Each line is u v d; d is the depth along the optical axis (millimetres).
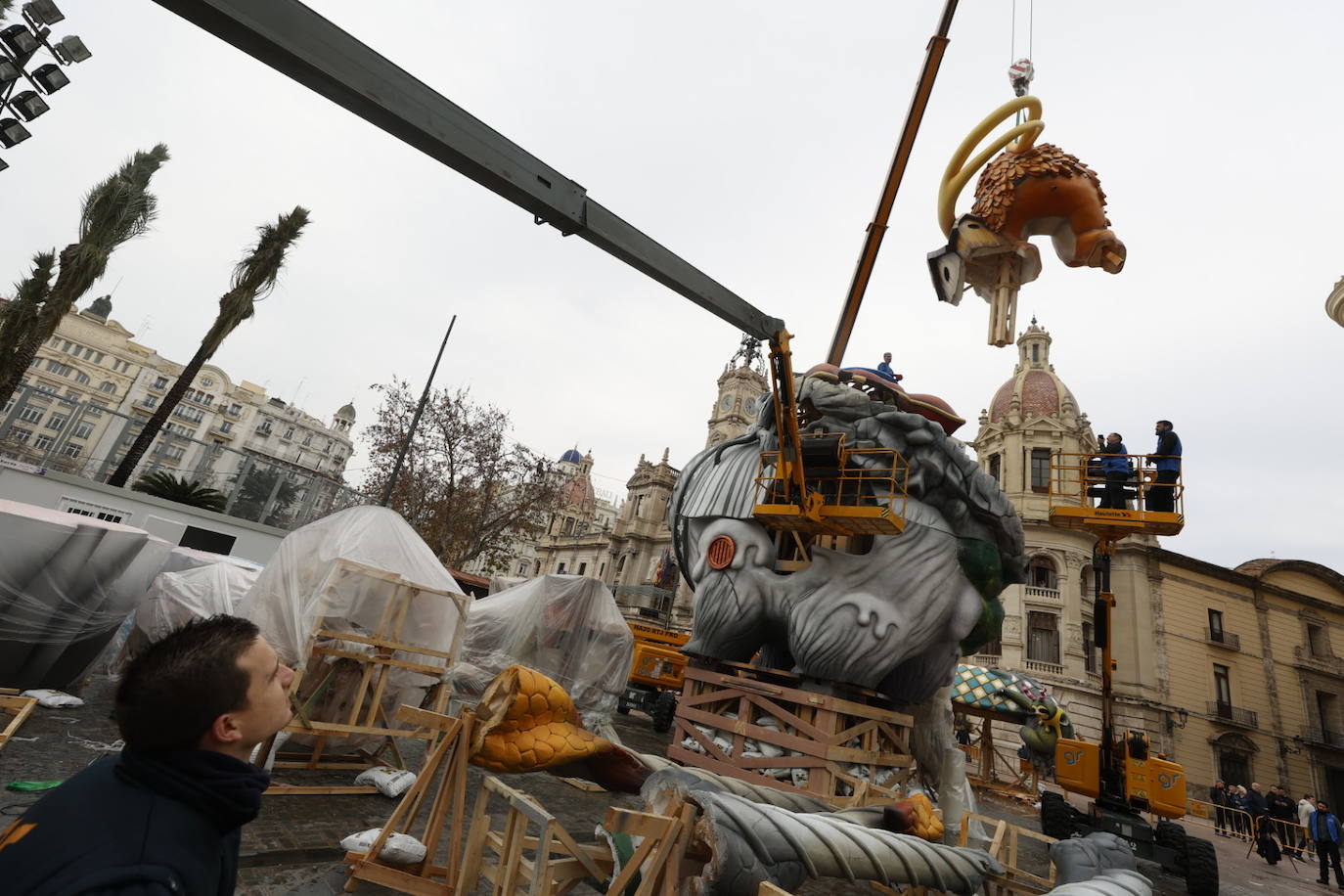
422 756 7188
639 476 64562
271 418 84375
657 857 3035
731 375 64375
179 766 1236
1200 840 10055
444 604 6406
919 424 8445
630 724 14898
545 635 10805
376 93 4051
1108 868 4598
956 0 12000
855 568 8227
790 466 8297
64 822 1119
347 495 24297
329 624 5719
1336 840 14039
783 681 8570
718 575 9047
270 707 1403
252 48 3730
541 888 3092
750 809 3293
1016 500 35344
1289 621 34562
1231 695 32062
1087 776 11797
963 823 6648
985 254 10773
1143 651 32031
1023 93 11344
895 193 12070
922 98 12070
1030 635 32875
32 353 17750
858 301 12031
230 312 20000
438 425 26938
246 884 3531
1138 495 11250
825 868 3387
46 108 8227
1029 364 42656
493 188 4891
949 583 8133
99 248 17734
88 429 19047
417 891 3725
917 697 8625
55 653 6402
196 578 8102
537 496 28281
